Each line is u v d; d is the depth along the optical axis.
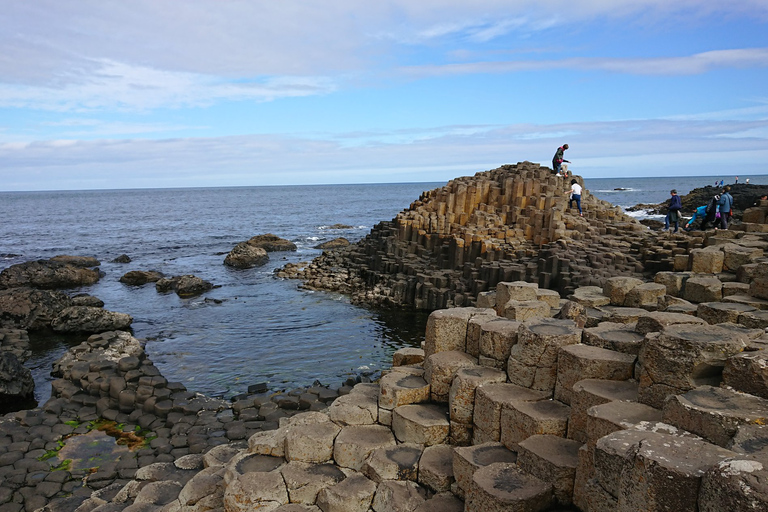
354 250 40.78
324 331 23.62
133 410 14.27
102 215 105.44
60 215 106.31
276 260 44.81
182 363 19.27
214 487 8.22
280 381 17.38
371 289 31.11
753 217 23.80
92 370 15.73
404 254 33.91
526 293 10.60
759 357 5.50
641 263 24.53
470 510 6.32
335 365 19.03
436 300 27.17
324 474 7.80
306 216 98.50
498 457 6.91
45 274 34.16
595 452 5.27
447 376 8.48
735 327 7.09
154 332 23.59
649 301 11.73
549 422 6.70
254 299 30.11
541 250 26.88
